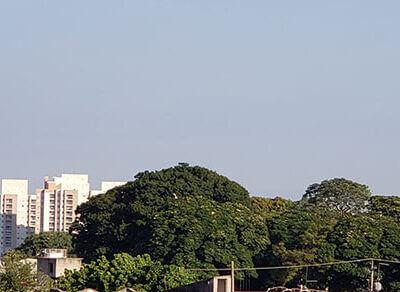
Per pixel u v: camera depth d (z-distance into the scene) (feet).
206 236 404.57
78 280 326.44
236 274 399.24
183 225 404.77
